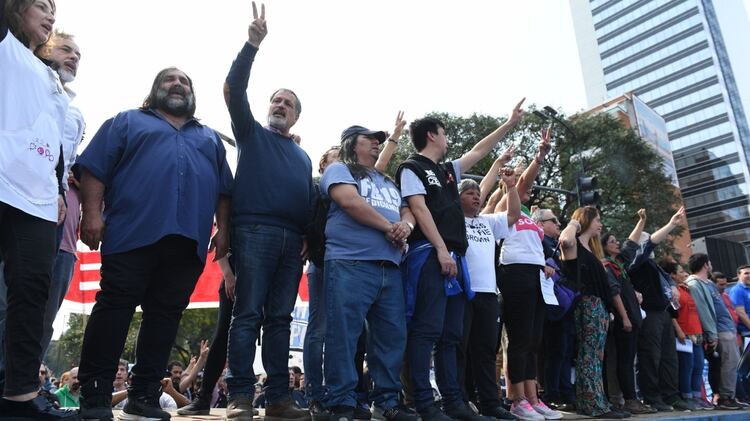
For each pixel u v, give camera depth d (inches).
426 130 146.4
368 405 162.4
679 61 3708.2
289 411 126.5
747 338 303.0
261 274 124.3
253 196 127.6
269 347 129.0
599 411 176.2
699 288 270.1
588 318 186.5
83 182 113.3
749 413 208.8
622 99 2058.3
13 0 92.6
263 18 129.1
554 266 196.1
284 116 140.9
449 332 134.2
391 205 128.5
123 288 106.7
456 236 133.4
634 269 237.6
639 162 978.7
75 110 118.8
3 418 80.1
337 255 118.9
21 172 83.5
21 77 87.7
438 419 119.5
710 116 3567.9
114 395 251.3
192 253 116.0
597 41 4146.2
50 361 930.1
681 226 1029.2
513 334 166.9
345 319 114.0
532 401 170.7
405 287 130.4
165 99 121.8
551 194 942.4
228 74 129.0
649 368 227.0
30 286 83.3
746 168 3408.0
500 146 929.5
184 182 114.5
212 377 152.6
